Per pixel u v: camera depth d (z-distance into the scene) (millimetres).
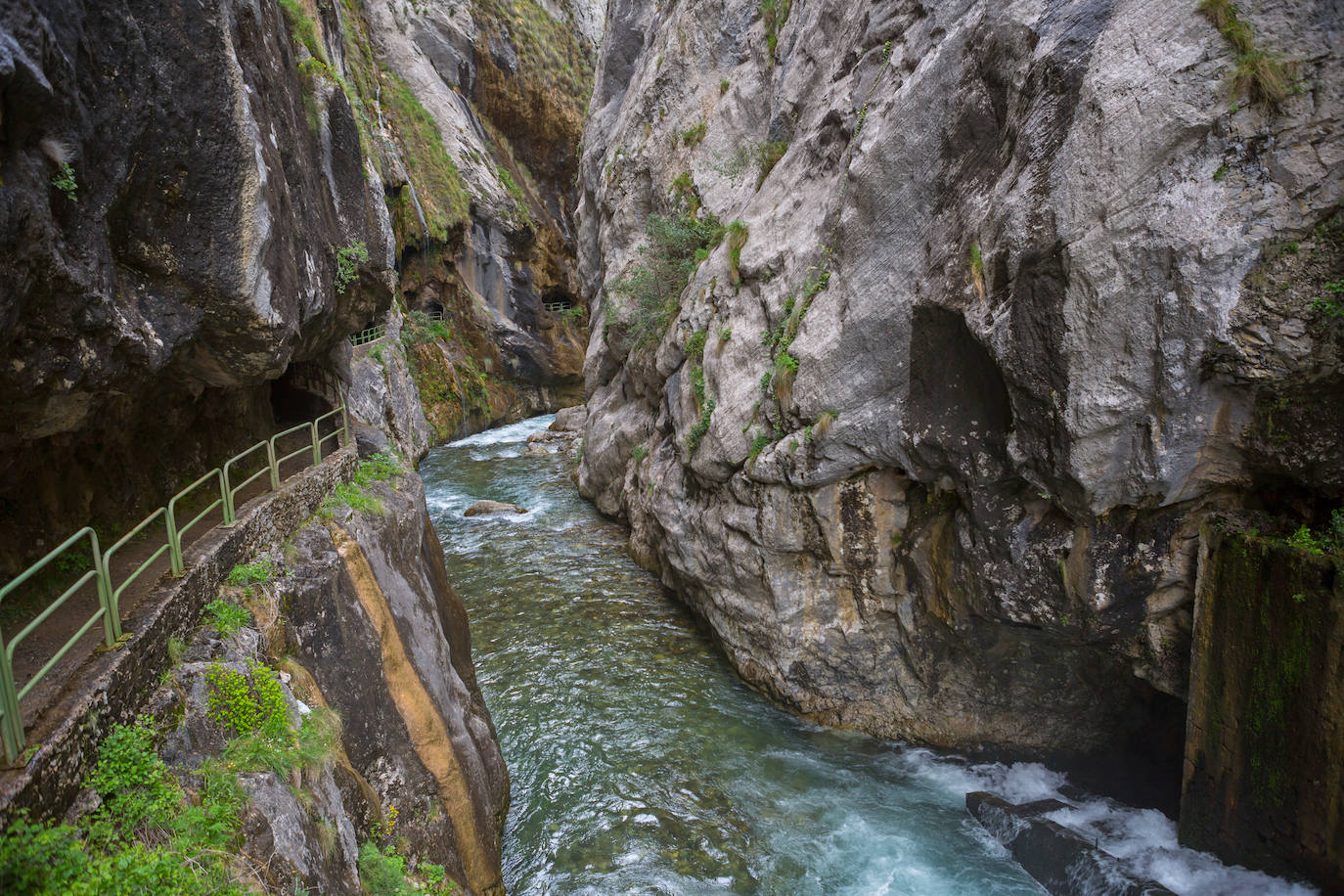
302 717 5906
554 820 9375
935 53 9250
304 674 6465
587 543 19422
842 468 10258
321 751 5699
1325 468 6547
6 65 4203
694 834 9141
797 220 12148
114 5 5680
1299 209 6227
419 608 9344
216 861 4277
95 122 5508
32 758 3834
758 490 11484
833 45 13391
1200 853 7750
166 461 9344
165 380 8289
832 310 10344
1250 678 7098
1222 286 6531
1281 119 6246
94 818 4203
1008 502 8812
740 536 12062
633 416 20078
